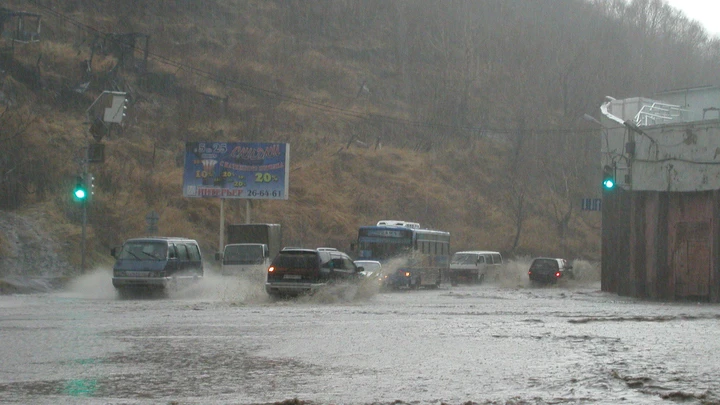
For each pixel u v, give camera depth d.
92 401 12.78
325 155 98.88
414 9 143.25
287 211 83.81
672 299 46.72
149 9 114.50
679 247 46.75
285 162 65.69
